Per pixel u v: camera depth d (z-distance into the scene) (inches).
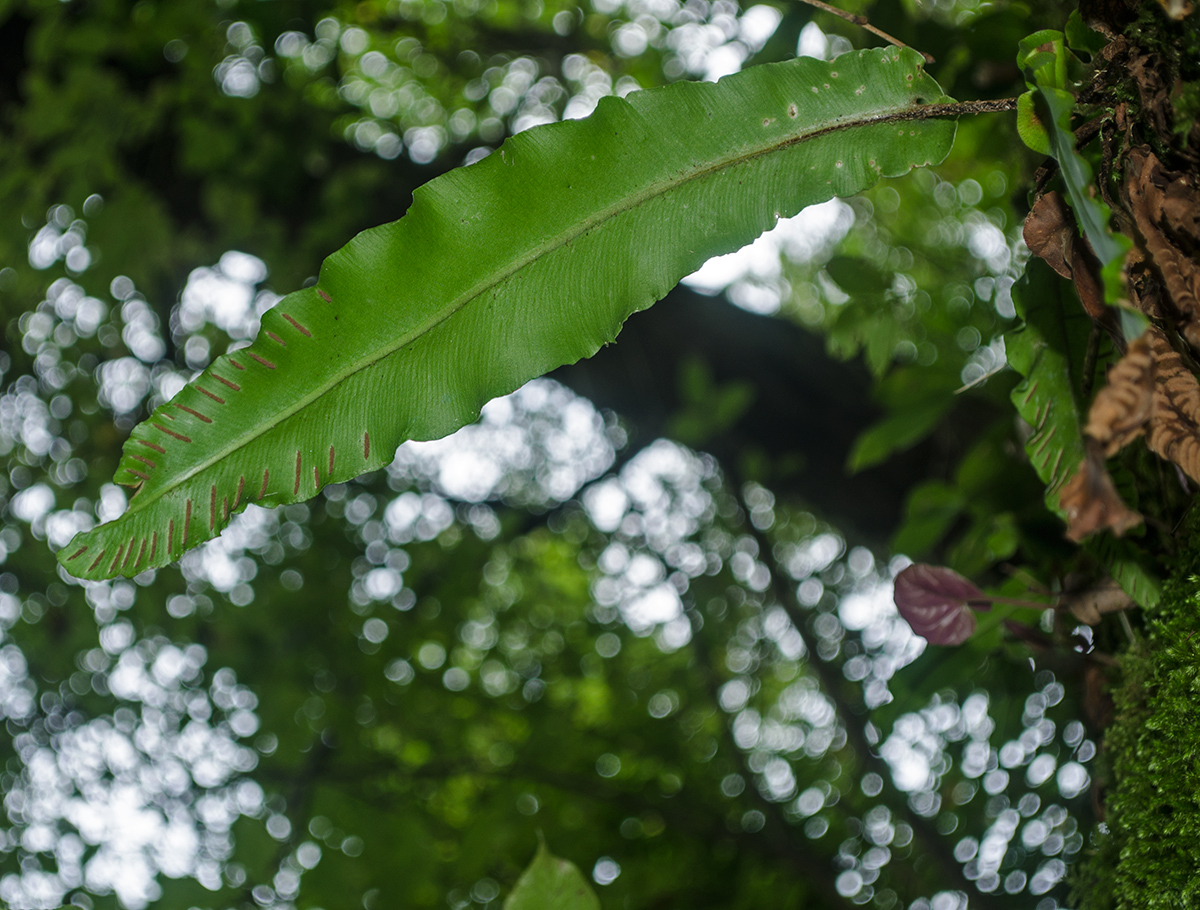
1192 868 26.4
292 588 105.7
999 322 34.3
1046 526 32.1
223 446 26.7
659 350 78.6
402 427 27.1
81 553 26.4
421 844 93.9
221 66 85.0
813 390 76.3
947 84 35.0
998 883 49.3
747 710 127.1
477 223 27.1
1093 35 26.8
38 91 77.9
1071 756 35.9
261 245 81.8
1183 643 26.7
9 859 91.6
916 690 35.3
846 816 91.2
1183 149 26.0
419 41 98.0
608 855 114.1
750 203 27.4
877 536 79.2
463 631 124.6
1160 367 25.3
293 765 95.3
